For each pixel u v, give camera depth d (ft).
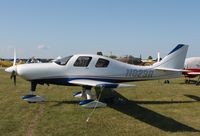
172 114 26.94
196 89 47.88
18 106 29.14
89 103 28.76
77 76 31.83
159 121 23.98
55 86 48.01
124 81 34.42
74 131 20.36
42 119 23.80
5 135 19.06
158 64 36.88
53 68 31.24
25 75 30.66
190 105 31.91
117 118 24.80
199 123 23.53
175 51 37.83
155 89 46.75
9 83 52.60
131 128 21.49
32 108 28.22
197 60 62.44
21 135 19.12
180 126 22.40
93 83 29.22
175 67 37.88
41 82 31.63
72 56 32.19
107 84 26.40
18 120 23.26
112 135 19.58
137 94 40.09
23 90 42.14
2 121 22.82
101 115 25.86
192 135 19.85
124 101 33.94
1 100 32.65
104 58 33.12
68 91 41.55
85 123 22.74
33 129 20.67
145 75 35.60
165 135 19.75
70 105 30.27
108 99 32.24
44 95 37.17
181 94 40.93
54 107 29.04
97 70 32.58
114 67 33.50
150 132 20.45
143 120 24.22
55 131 20.26
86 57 32.32
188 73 58.23
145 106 30.96
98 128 21.30
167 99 36.14
